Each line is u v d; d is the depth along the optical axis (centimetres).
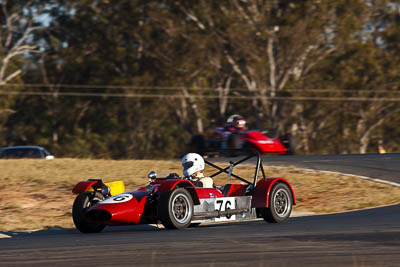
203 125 18862
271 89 16900
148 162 7400
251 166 6944
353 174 6531
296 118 17312
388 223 3206
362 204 4834
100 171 6372
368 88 17862
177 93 17700
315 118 17838
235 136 9319
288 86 17050
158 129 18525
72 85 18812
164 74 17488
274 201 3528
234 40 15962
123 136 18138
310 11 15925
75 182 5566
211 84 19650
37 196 4988
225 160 8031
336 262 1998
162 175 3428
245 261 2041
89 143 18250
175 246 2427
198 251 2273
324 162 7706
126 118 18138
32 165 6875
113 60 18312
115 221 3089
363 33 18438
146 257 2158
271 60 16600
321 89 17288
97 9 17950
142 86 17500
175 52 16775
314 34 16000
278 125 17200
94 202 3359
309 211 4616
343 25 16625
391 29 18650
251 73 16850
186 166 3544
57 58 18912
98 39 18262
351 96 17988
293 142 10100
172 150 18638
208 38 16300
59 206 4672
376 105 18375
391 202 4925
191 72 17250
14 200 4775
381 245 2348
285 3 16312
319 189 5619
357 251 2212
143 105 18050
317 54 17112
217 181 5878
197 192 3303
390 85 18338
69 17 18688
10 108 18775
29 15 18838
